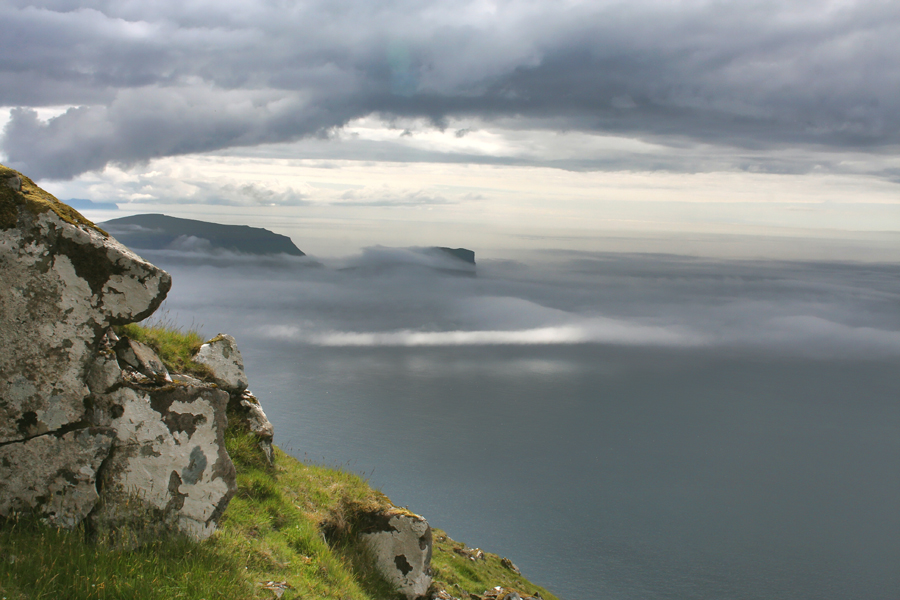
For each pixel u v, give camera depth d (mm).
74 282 6820
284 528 10281
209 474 7797
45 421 6684
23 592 5535
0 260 6461
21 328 6574
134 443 7160
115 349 7566
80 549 6363
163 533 7355
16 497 6570
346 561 10984
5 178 6598
